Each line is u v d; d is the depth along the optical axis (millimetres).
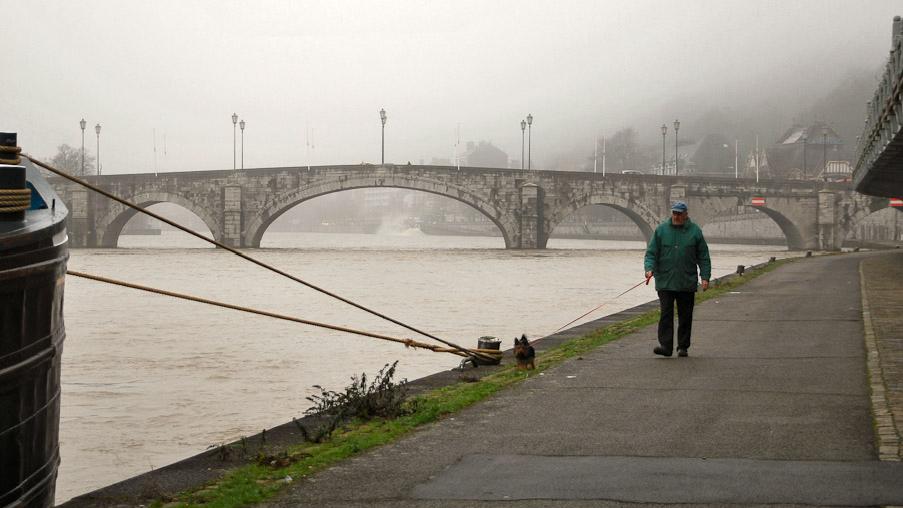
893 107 34156
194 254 105625
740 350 17250
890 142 37344
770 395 12414
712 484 8148
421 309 44562
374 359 27406
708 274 16422
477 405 12344
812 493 7805
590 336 22109
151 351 29594
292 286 59875
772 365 15211
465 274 72062
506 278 67250
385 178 118250
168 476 9438
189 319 39500
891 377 13539
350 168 118312
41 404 7059
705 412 11375
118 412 19750
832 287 35281
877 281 38594
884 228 168250
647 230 126250
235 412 19844
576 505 7676
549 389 13445
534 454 9469
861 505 7477
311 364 26641
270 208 120000
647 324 23188
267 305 47125
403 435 10578
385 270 77438
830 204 129000
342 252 113938
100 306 45469
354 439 10523
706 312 25281
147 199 122500
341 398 12773
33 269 6586
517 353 16156
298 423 11453
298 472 8961
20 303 6531
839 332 19953
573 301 48656
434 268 80500
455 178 119562
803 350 17047
